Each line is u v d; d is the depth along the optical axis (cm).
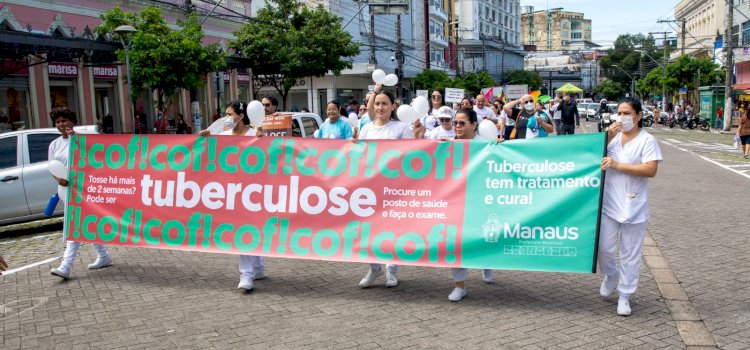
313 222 624
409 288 636
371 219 609
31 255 841
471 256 578
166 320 550
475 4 9250
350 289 636
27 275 719
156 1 2456
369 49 5025
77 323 548
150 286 657
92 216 691
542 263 561
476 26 9362
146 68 1842
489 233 574
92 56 1828
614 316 538
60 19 2027
